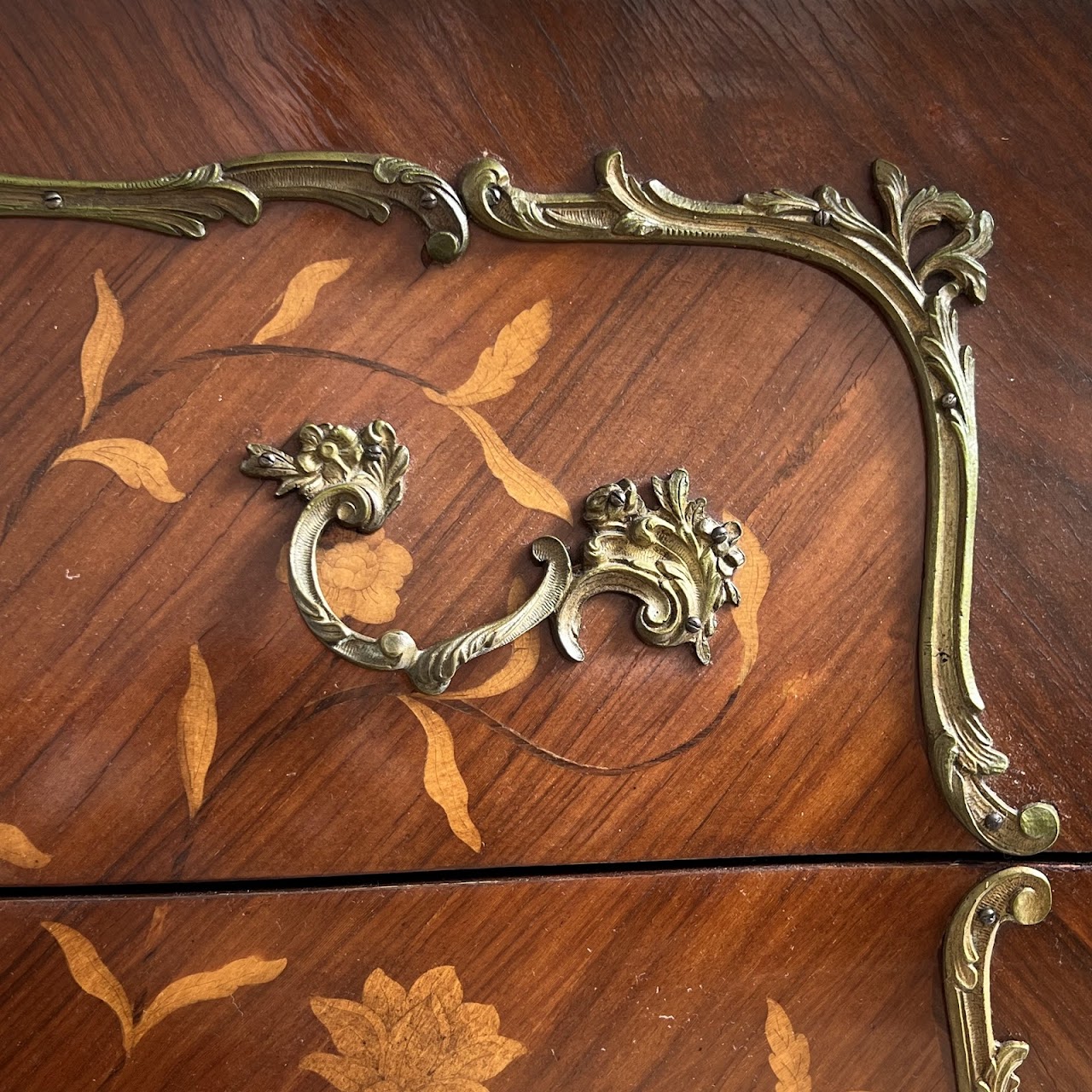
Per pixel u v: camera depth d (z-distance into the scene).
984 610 0.72
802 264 0.70
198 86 0.62
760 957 0.70
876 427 0.71
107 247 0.62
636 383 0.68
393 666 0.64
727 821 0.70
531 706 0.67
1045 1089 0.74
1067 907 0.74
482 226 0.66
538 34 0.67
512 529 0.66
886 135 0.71
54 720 0.61
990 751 0.72
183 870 0.63
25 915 0.61
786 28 0.69
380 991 0.66
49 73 0.61
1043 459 0.73
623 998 0.69
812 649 0.70
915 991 0.73
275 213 0.64
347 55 0.64
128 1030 0.63
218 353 0.63
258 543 0.64
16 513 0.61
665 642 0.68
